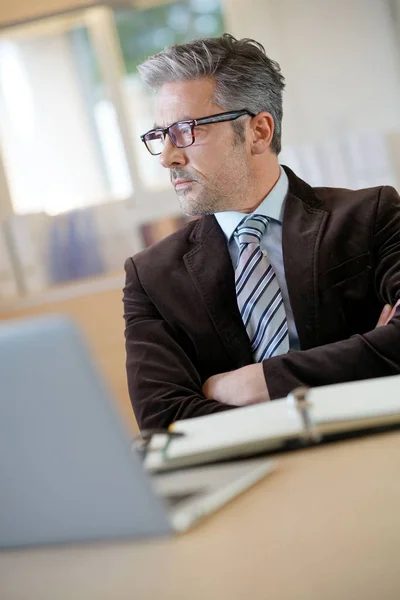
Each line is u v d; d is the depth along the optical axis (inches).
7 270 179.8
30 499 36.7
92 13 180.7
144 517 35.4
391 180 180.4
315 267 79.0
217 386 75.0
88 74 185.2
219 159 79.4
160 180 185.5
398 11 179.5
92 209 185.2
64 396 34.5
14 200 187.8
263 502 37.9
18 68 188.2
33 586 33.4
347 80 181.6
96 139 187.0
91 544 36.7
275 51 182.1
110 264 184.5
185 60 79.1
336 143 181.5
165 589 30.5
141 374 79.0
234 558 31.9
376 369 71.4
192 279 81.4
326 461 42.8
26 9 177.6
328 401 48.6
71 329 34.1
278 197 82.5
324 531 32.8
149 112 184.9
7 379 35.0
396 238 80.0
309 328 78.6
